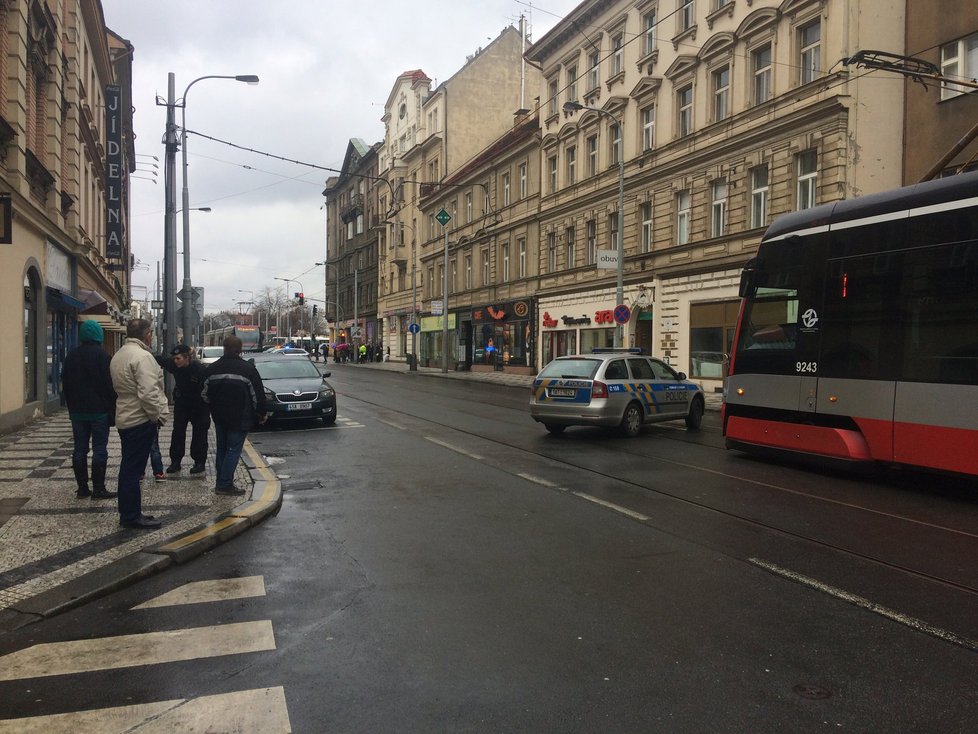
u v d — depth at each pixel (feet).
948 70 59.21
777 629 14.84
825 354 31.71
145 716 11.33
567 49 110.42
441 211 138.21
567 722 11.12
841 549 20.67
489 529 23.00
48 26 54.54
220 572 18.75
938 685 12.36
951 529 22.91
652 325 90.07
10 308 45.39
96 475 25.61
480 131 169.89
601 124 101.65
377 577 18.29
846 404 30.58
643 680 12.54
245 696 11.98
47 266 55.36
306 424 53.06
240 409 27.07
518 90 173.78
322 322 429.38
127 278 165.07
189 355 31.60
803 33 70.03
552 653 13.66
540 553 20.35
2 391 44.09
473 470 33.68
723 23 78.95
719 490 28.94
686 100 85.92
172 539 20.51
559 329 113.09
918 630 14.79
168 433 46.19
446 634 14.60
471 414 59.98
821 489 29.12
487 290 140.15
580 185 106.73
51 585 16.84
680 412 49.42
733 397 36.55
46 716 11.32
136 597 16.83
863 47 64.34
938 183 28.14
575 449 40.24
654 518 24.32
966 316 26.48
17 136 46.26
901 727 10.97
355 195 244.01
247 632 14.70
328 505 26.61
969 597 16.75
